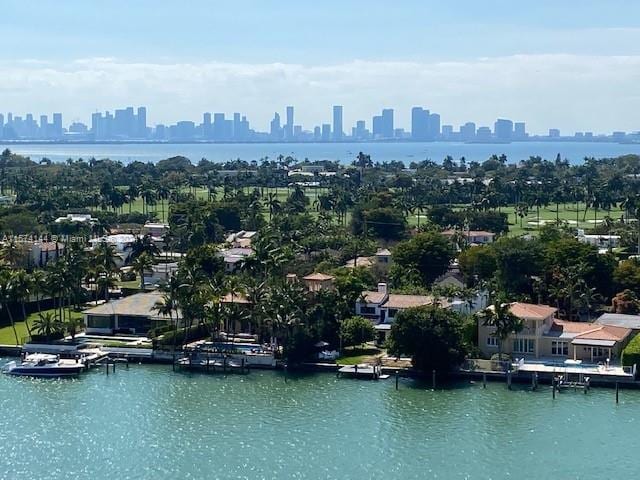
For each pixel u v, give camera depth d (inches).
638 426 5270.7
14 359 6786.4
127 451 4904.0
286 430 5221.5
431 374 6190.9
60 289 7372.1
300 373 6392.7
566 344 6515.8
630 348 6077.8
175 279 6929.1
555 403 5693.9
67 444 5004.9
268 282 7313.0
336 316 6801.2
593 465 4717.0
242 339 7037.4
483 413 5511.8
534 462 4749.0
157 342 6845.5
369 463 4739.2
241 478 4552.2
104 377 6323.8
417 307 6338.6
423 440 5059.1
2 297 7106.3
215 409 5600.4
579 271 7642.7
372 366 6299.2
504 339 6392.7
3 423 5344.5
